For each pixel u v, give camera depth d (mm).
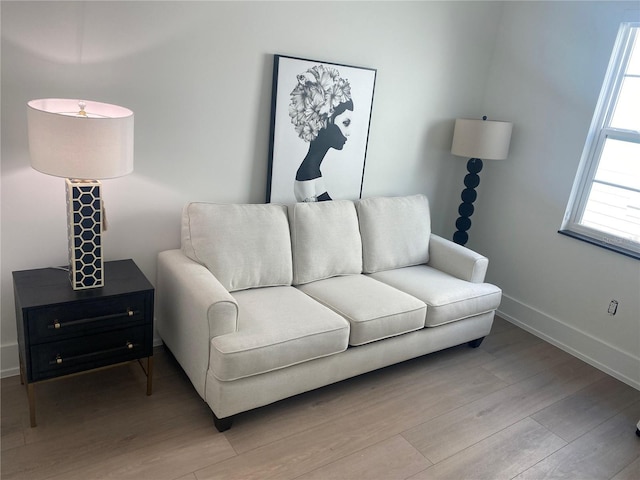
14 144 2209
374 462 2148
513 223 3691
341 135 3148
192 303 2221
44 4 2105
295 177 3045
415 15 3232
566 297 3381
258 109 2822
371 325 2498
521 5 3500
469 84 3717
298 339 2225
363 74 3111
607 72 3059
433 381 2822
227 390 2109
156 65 2436
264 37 2703
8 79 2125
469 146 3426
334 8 2887
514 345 3375
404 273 3213
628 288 3031
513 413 2604
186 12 2436
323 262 2928
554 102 3348
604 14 3033
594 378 3049
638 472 2268
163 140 2570
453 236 3863
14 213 2297
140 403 2361
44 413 2227
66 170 1900
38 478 1881
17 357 2479
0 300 2379
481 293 3027
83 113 2098
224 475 1987
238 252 2605
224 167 2811
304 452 2162
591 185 3270
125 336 2252
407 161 3625
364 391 2656
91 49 2260
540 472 2201
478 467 2186
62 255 2467
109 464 1979
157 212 2674
